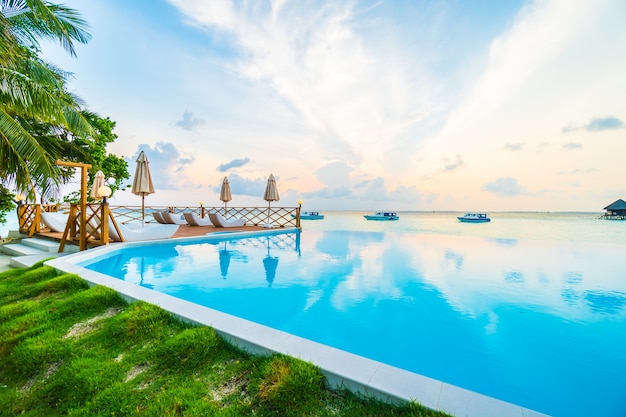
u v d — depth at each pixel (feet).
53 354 6.42
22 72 19.16
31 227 24.98
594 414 5.75
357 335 9.21
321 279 15.81
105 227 19.72
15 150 16.89
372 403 4.51
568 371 7.25
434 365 7.52
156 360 6.04
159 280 15.21
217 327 6.72
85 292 9.55
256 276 16.28
